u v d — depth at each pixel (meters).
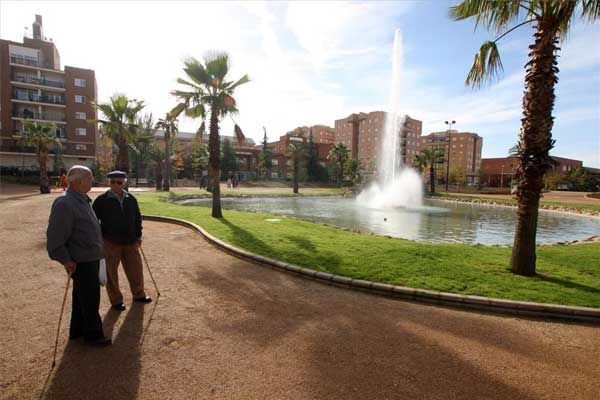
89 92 51.03
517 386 2.95
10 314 4.18
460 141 99.12
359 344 3.62
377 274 5.93
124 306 4.48
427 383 2.95
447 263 6.79
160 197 25.98
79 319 3.59
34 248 7.72
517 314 4.63
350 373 3.06
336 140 102.06
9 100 46.19
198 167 62.62
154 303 4.68
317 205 26.97
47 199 21.27
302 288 5.50
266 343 3.59
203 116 14.28
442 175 69.88
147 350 3.39
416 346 3.62
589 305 4.66
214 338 3.68
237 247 7.98
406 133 90.81
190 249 8.26
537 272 6.38
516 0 5.78
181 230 11.21
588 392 2.89
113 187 4.41
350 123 96.38
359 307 4.73
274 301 4.87
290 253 7.42
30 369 3.01
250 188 51.25
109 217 4.32
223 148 67.31
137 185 49.78
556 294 5.08
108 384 2.82
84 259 3.37
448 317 4.47
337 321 4.22
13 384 2.79
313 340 3.69
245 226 11.55
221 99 14.09
